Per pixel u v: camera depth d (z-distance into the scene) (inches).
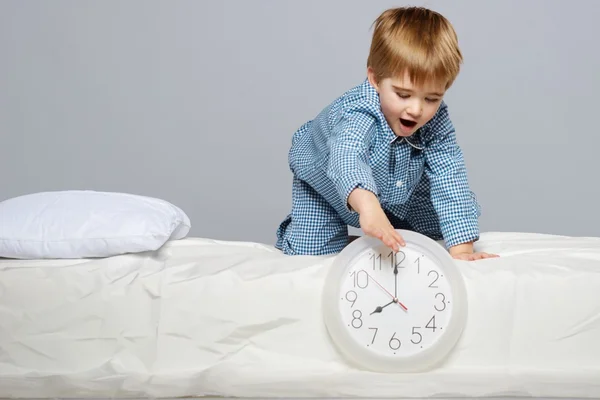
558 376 59.6
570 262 62.6
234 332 61.1
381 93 64.9
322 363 60.4
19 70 119.3
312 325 60.6
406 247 60.0
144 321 61.9
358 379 59.8
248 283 61.3
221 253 68.9
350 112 66.3
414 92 62.9
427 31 62.8
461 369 59.7
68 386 61.4
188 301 61.7
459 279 59.5
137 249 64.6
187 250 69.9
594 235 122.1
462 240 68.5
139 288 62.2
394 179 69.4
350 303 59.4
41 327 62.3
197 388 60.9
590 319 60.2
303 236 73.8
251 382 60.5
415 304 59.1
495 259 63.3
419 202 75.1
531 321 60.2
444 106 70.0
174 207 72.9
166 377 60.9
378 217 58.4
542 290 60.4
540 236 76.0
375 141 66.6
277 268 62.4
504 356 60.0
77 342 62.1
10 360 62.3
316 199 73.7
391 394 59.7
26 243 64.4
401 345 58.8
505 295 60.2
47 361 62.1
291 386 60.3
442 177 69.6
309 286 60.8
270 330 61.0
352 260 60.1
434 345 58.6
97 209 66.6
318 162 68.9
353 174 60.7
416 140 69.1
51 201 68.1
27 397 62.0
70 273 63.1
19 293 62.6
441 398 59.8
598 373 59.6
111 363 61.5
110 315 62.0
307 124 78.1
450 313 59.0
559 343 60.2
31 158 120.1
